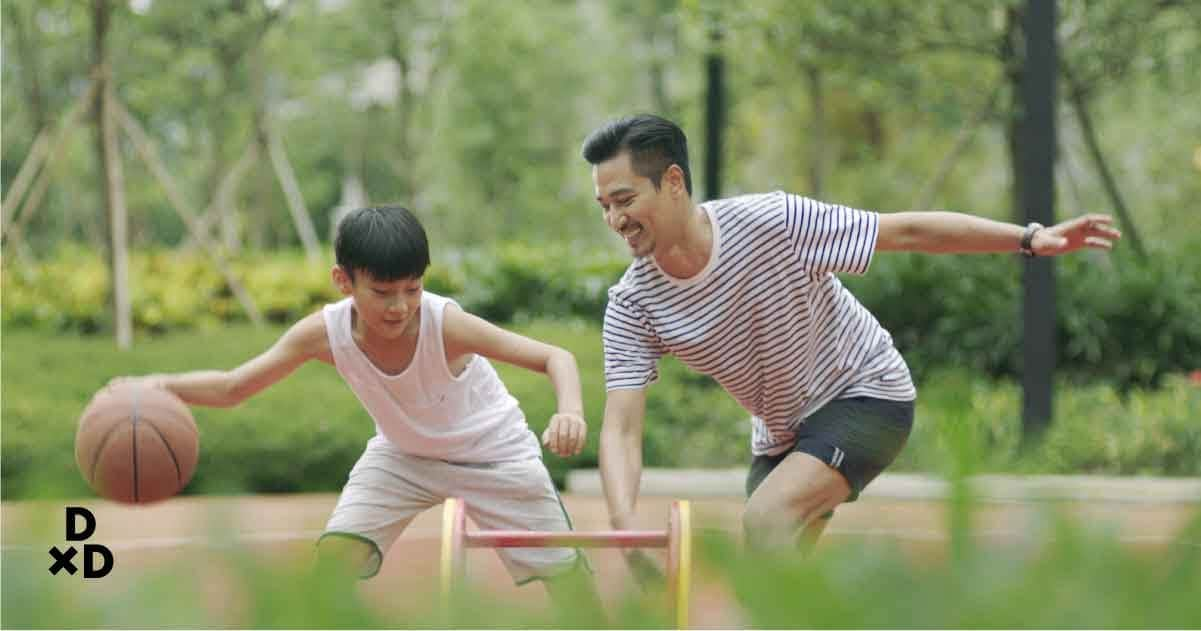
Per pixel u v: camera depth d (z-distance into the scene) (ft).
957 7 55.16
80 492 6.33
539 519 18.04
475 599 5.91
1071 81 56.65
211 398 16.90
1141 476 36.37
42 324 63.52
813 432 16.96
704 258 16.29
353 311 16.90
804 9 54.13
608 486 16.03
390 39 103.71
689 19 55.31
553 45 118.62
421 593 6.20
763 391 17.20
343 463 36.35
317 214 159.33
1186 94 67.41
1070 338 49.90
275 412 37.19
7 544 5.61
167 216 138.10
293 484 36.01
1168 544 5.49
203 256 72.49
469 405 17.58
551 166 129.29
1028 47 37.42
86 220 108.27
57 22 82.53
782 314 16.52
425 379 16.93
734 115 101.71
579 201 133.39
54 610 5.40
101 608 5.40
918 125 94.79
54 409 37.50
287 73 102.58
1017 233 16.75
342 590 5.72
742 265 16.29
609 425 16.67
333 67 107.86
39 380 43.27
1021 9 53.93
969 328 50.29
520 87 119.44
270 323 70.38
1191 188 87.61
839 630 5.34
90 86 54.24
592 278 67.72
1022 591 5.31
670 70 110.63
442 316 16.63
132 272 67.67
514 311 68.28
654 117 16.06
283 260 79.66
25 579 5.51
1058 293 49.78
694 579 5.80
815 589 5.42
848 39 55.67
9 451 33.71
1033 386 37.04
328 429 36.37
